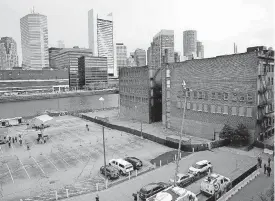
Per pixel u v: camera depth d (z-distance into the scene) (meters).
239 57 42.12
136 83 69.88
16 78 188.88
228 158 35.38
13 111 128.12
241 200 22.52
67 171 33.47
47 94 183.12
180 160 35.28
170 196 19.97
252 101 40.78
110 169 30.62
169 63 56.75
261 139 42.69
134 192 26.02
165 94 58.97
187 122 53.25
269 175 27.88
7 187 28.92
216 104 46.75
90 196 25.53
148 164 35.25
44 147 45.59
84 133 56.16
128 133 54.59
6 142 49.31
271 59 42.66
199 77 49.59
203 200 23.25
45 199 25.56
